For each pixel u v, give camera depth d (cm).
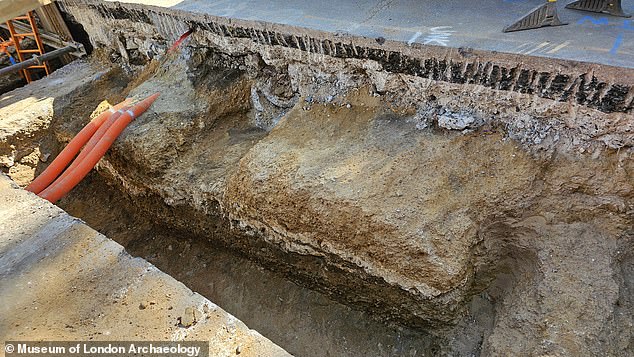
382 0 319
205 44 356
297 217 254
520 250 238
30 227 231
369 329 265
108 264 208
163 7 358
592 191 223
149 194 332
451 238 221
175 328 180
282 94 329
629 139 215
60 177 311
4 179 268
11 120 384
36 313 189
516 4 293
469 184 236
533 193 230
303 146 279
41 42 514
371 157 256
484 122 252
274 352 170
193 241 337
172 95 354
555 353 194
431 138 258
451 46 240
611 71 204
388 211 229
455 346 240
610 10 259
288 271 288
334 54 284
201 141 333
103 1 404
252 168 274
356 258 243
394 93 280
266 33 305
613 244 220
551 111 230
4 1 405
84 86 423
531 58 221
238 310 292
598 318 197
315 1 330
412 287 229
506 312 225
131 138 325
